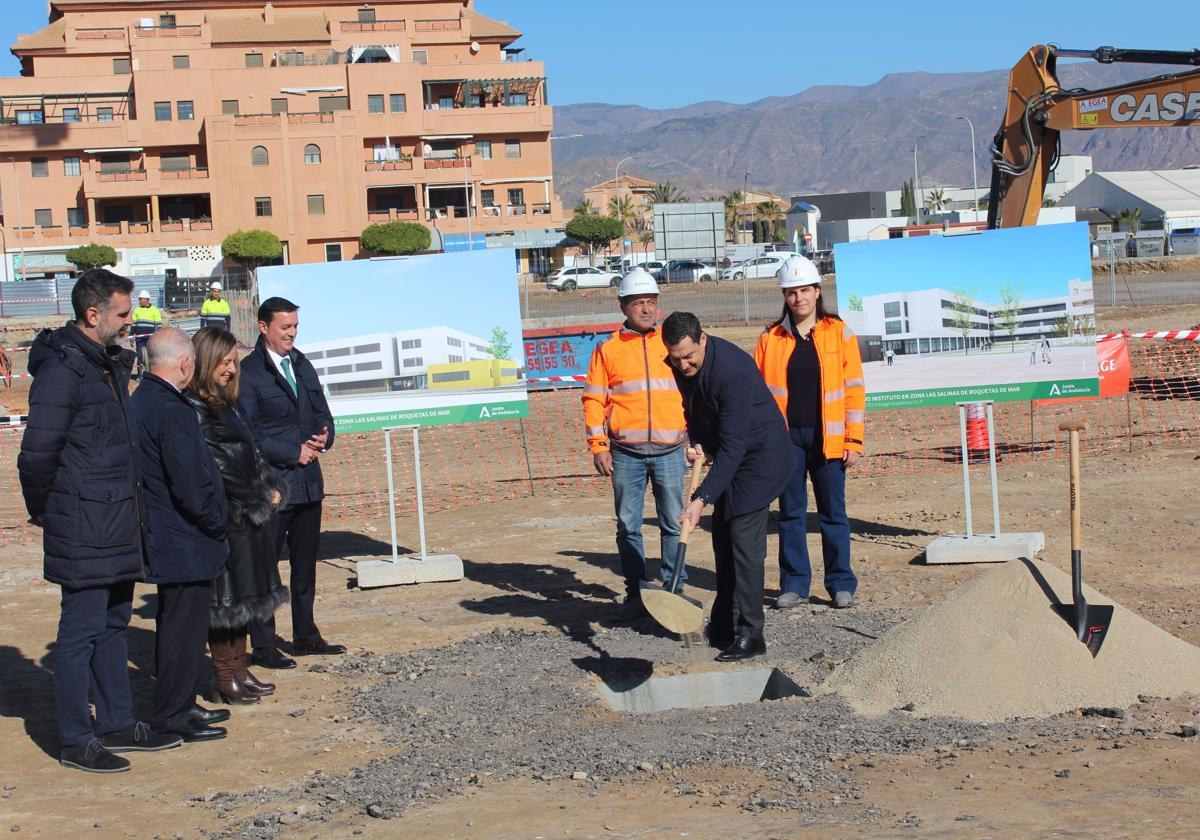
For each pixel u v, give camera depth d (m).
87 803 5.68
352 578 10.38
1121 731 5.64
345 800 5.51
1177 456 13.70
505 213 74.88
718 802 5.06
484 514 12.87
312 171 70.75
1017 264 9.80
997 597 6.56
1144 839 4.19
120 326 6.12
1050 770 5.13
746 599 7.40
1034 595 6.53
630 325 8.52
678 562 7.14
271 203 70.44
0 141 70.62
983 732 5.79
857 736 5.83
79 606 6.15
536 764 5.79
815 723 6.10
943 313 9.88
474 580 10.04
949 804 4.77
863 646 7.44
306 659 8.05
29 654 8.39
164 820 5.42
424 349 9.95
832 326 8.50
